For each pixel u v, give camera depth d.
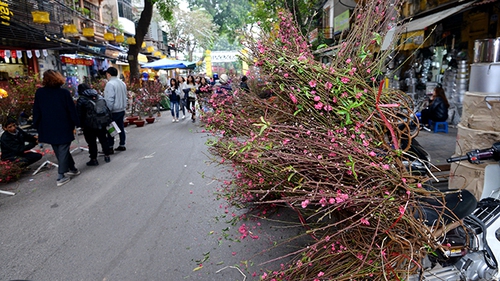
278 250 3.11
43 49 10.39
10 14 8.05
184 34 41.28
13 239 3.53
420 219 1.96
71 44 10.84
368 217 1.96
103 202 4.48
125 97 7.45
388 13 2.77
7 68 12.01
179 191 4.76
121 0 26.20
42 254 3.21
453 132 7.29
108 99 7.11
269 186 2.89
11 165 5.49
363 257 2.06
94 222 3.87
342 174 2.00
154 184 5.12
